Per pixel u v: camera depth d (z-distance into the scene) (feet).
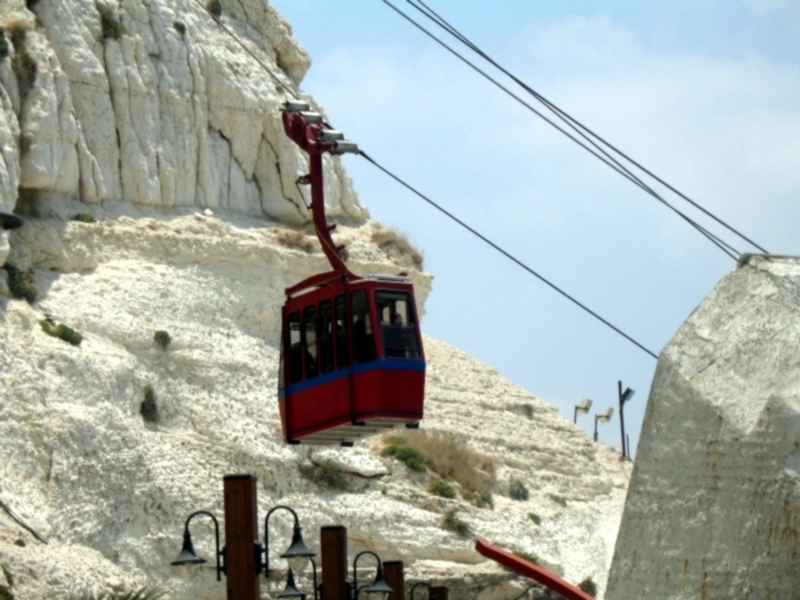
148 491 237.04
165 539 233.14
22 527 216.54
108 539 228.43
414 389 159.33
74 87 280.31
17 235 262.67
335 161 328.08
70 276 267.39
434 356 339.16
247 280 292.81
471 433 310.04
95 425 238.68
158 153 292.81
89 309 261.85
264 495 253.44
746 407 61.46
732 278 65.57
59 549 217.56
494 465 300.20
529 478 307.58
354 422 158.61
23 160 262.06
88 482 231.91
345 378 159.53
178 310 276.00
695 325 65.00
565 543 287.69
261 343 288.30
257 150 314.35
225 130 308.81
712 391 62.49
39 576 202.39
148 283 274.77
